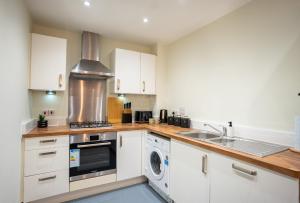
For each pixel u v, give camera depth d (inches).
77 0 73.7
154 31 104.8
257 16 70.5
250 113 72.4
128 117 119.7
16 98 62.9
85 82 111.1
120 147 96.2
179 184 74.4
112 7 78.9
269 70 66.2
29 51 84.3
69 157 82.9
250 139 70.8
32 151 74.7
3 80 49.5
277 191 42.4
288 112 60.7
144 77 119.2
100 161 91.6
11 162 57.9
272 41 65.4
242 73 75.9
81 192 88.3
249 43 73.3
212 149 58.9
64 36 104.5
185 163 71.5
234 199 52.2
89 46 105.7
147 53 128.3
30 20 86.3
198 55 100.3
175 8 79.2
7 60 52.8
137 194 91.1
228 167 54.2
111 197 88.0
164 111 122.0
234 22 79.9
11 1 56.0
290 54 60.5
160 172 87.7
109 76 106.3
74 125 98.3
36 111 97.4
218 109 86.7
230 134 78.7
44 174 77.3
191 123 101.6
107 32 107.1
